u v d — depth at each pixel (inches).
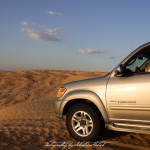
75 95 167.3
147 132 141.8
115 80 156.9
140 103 145.2
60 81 1221.7
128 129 148.1
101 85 160.6
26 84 1066.1
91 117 160.9
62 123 251.6
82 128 166.1
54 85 1091.3
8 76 1266.0
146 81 145.7
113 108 153.9
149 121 144.2
